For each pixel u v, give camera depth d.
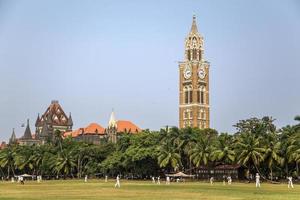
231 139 176.88
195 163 177.62
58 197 77.31
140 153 191.75
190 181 174.00
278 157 157.25
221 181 171.88
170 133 192.50
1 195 83.62
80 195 83.19
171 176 177.38
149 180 195.00
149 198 73.75
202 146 178.62
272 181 164.62
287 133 164.38
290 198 72.50
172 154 183.75
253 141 160.25
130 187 117.12
